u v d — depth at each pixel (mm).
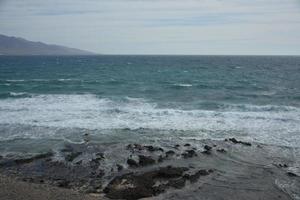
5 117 17984
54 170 11031
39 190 8727
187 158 12258
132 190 9094
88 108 20500
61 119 17734
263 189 9609
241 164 11734
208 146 13516
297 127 16766
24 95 25312
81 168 11211
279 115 19391
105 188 9344
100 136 14938
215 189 9516
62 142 14016
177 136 15195
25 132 15375
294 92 29578
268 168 11352
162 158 12125
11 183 9211
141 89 30172
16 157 12211
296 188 9734
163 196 8977
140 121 17594
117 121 17500
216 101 24094
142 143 14086
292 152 13141
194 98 25375
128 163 11570
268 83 37406
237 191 9422
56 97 24688
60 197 8281
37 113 19016
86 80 37406
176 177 10305
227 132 15922
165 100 24188
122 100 23594
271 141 14570
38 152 12805
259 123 17516
